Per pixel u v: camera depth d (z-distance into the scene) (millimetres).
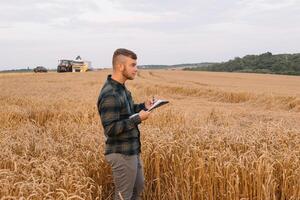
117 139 5277
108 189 6328
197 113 15961
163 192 6461
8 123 12141
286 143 7383
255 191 5594
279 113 19312
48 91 27859
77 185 4926
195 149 6340
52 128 10047
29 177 4988
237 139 7180
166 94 32656
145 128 8875
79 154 6535
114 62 5223
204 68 137125
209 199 5852
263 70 117875
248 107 23250
